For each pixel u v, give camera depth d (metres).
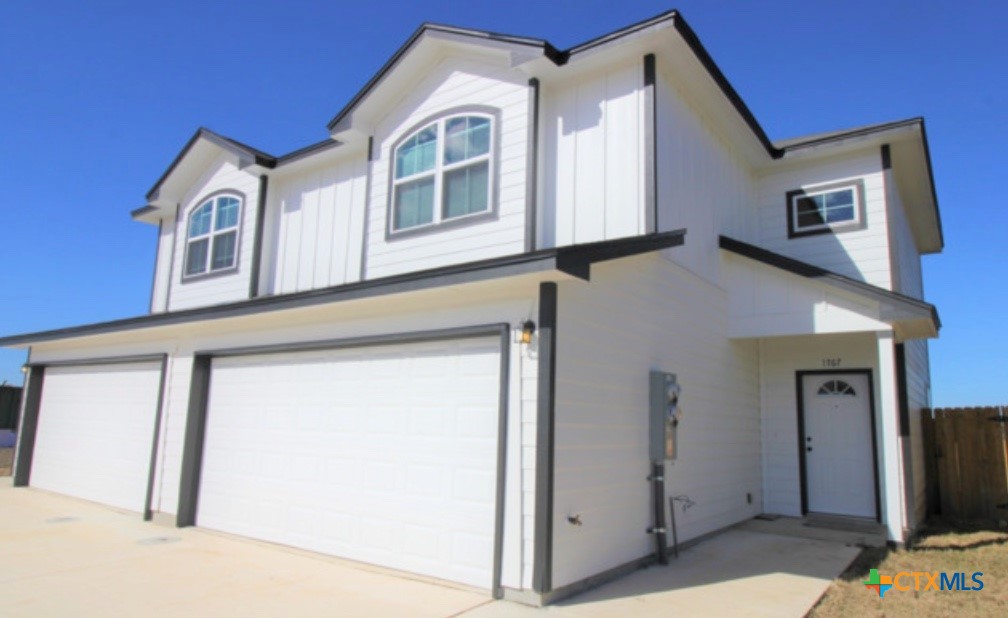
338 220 10.02
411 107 8.62
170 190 12.19
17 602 4.78
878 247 9.41
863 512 9.17
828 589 5.51
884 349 7.68
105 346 10.53
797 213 10.24
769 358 10.19
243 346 8.01
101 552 6.61
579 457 5.39
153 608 4.69
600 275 6.00
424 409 5.99
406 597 5.00
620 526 5.98
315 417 7.01
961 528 9.30
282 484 7.18
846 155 9.89
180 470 8.30
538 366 5.15
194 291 11.48
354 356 6.76
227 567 6.01
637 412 6.46
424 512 5.76
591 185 7.28
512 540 5.02
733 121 9.01
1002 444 10.28
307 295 6.67
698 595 5.23
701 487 7.81
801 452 9.68
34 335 11.46
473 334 5.71
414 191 8.36
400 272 8.19
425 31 8.12
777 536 8.05
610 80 7.39
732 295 9.01
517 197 7.34
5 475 13.38
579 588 5.23
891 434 7.51
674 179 7.54
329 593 5.11
